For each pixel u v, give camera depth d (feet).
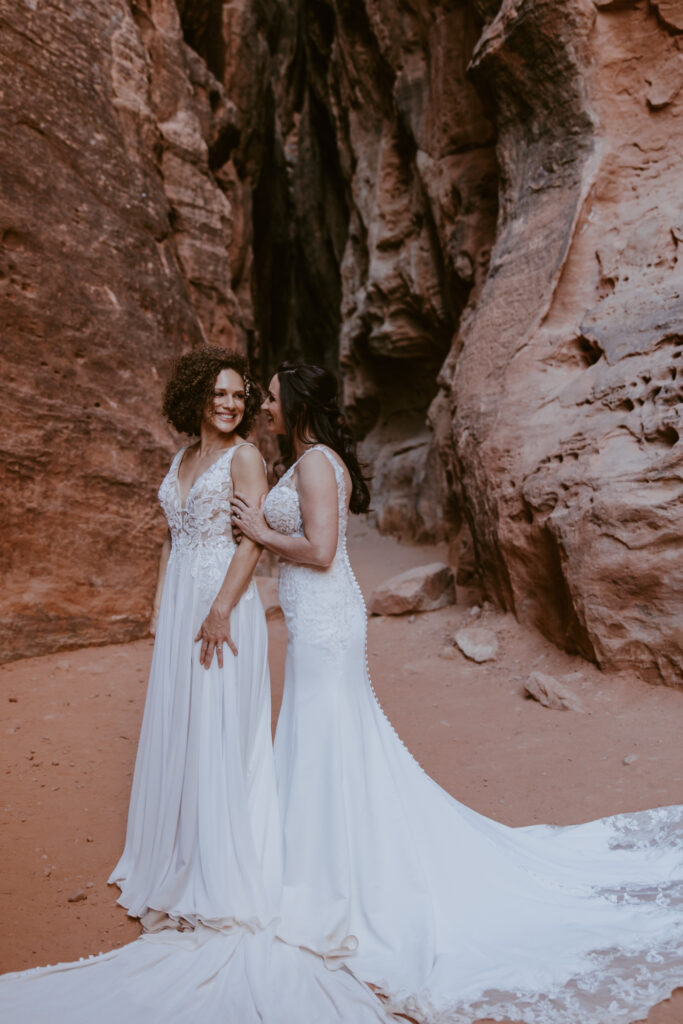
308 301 72.38
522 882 10.37
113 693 18.38
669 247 21.24
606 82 23.26
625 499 17.97
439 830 10.34
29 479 21.20
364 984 8.61
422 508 37.32
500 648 20.79
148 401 24.64
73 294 23.41
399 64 38.06
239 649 10.05
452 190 34.30
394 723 17.40
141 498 23.29
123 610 22.40
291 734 10.12
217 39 42.63
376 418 48.70
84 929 9.99
